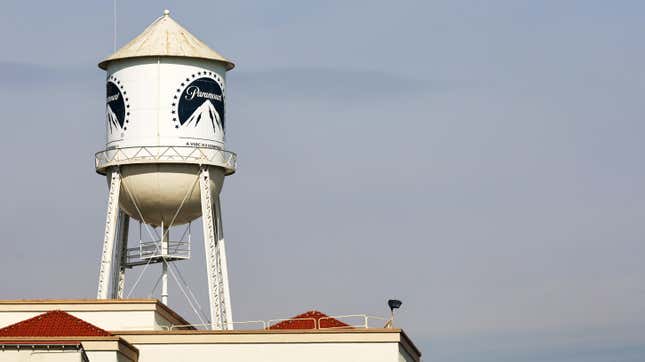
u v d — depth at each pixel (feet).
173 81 391.04
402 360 369.50
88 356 342.64
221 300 405.59
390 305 368.68
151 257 398.42
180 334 365.61
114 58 392.06
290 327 388.37
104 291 385.50
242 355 364.38
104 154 393.09
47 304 375.25
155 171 388.78
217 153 394.93
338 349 363.56
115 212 390.01
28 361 330.95
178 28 397.60
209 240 390.01
